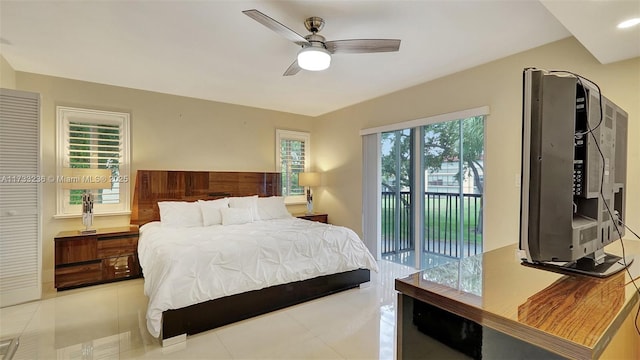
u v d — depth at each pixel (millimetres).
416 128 4059
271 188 5266
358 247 3432
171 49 2898
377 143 4570
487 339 846
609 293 977
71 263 3406
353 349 2225
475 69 3336
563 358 699
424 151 4016
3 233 2902
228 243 2770
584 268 1211
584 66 2582
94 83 3918
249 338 2375
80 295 3256
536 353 750
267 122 5395
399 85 3994
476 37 2654
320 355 2150
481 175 3404
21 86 3500
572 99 1071
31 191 3031
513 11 2234
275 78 3740
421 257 4070
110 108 4023
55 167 3686
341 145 5273
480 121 3406
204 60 3170
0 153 2869
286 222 4203
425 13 2271
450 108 3586
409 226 4238
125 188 4125
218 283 2490
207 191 4621
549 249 1091
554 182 1083
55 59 3152
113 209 4047
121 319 2699
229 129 4992
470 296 944
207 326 2461
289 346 2266
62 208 3734
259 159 5312
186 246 2650
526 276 1151
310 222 4223
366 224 4758
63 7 2191
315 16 2316
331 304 3014
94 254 3535
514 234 3037
